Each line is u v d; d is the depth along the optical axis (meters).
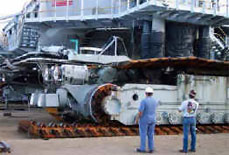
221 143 10.05
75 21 23.27
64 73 13.27
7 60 17.44
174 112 12.16
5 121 16.22
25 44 26.34
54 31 24.98
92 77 13.70
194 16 19.86
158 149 8.74
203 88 12.84
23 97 22.86
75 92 12.66
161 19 20.00
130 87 11.52
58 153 7.78
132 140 10.07
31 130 11.00
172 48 21.28
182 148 8.91
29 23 24.58
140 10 19.05
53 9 24.25
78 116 12.92
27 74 18.20
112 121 11.69
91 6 22.81
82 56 16.77
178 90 12.30
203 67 13.18
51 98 12.41
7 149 7.85
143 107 8.12
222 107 13.23
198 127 12.67
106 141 9.84
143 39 20.61
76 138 10.39
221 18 20.38
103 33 24.86
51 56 16.59
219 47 21.83
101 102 11.29
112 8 22.06
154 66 12.69
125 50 21.27
